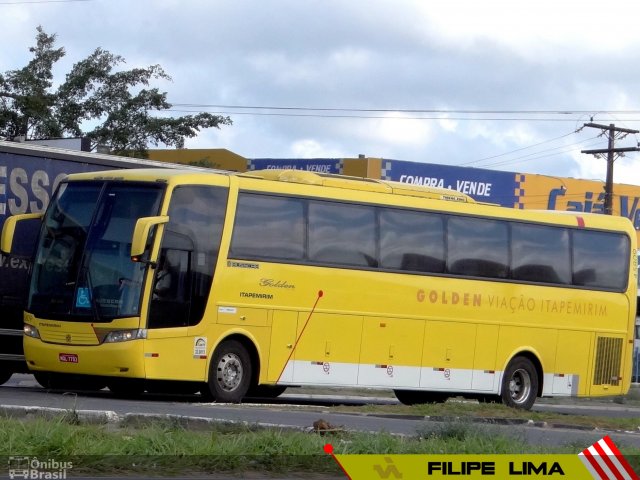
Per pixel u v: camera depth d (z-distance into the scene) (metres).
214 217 20.92
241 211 21.31
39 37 52.91
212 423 13.91
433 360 24.08
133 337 19.77
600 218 27.23
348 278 22.73
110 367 19.83
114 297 19.97
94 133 52.28
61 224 21.00
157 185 20.44
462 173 54.97
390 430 16.06
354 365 22.81
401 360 23.56
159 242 20.06
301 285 22.02
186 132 53.34
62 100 52.75
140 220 19.52
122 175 20.89
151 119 53.16
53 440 11.31
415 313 23.77
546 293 25.98
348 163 53.88
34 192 22.19
